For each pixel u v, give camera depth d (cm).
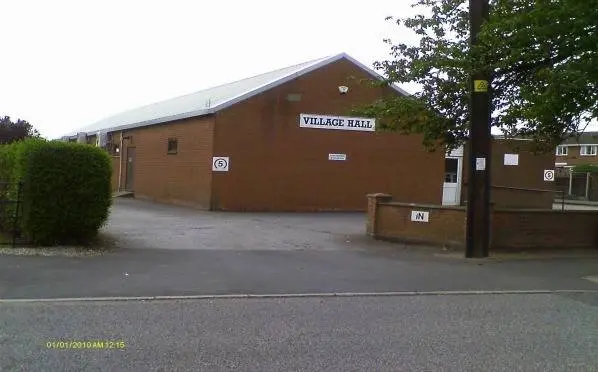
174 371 505
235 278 944
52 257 1037
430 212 1391
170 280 907
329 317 719
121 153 3084
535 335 655
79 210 1133
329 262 1131
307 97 2311
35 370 496
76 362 520
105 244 1202
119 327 641
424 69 1356
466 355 572
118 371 501
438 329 671
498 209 1356
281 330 649
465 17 1439
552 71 1150
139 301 777
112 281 880
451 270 1093
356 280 968
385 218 1469
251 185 2214
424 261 1185
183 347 574
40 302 746
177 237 1371
